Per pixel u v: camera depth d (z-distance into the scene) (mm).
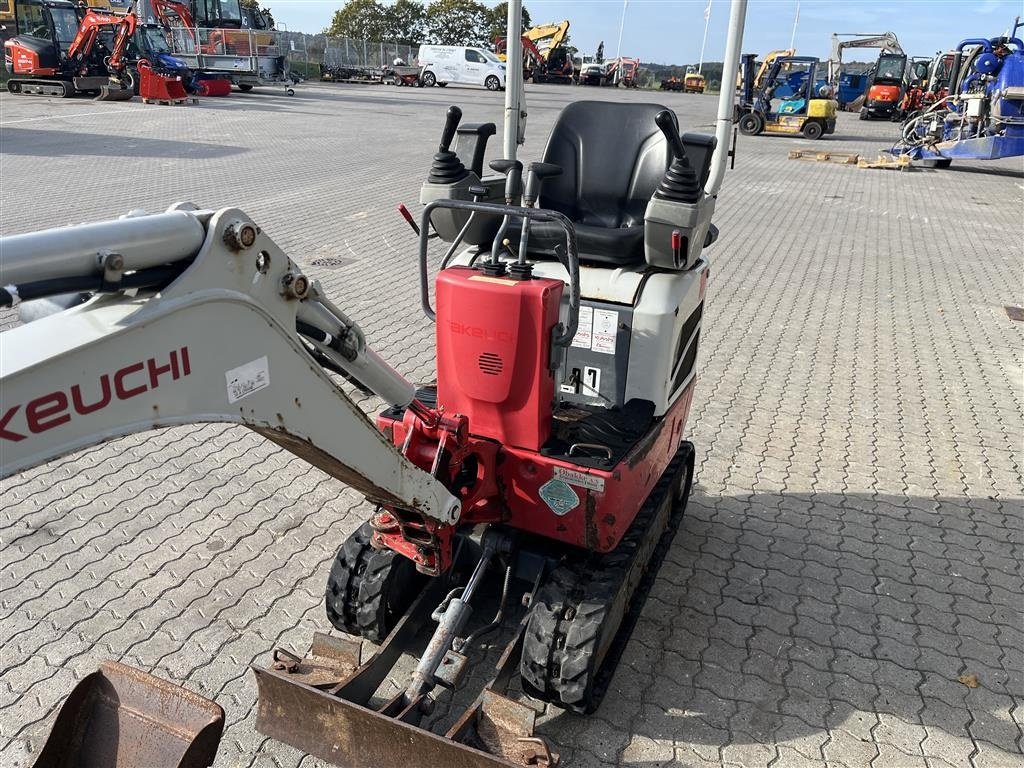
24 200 10695
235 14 30453
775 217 12586
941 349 7121
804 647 3484
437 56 38281
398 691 3125
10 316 6348
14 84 24000
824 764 2902
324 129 19922
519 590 3602
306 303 1975
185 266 1666
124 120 19609
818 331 7465
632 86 50156
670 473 3846
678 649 3443
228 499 4457
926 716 3141
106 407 1522
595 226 3619
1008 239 11516
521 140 4000
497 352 2793
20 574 3758
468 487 2906
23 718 2977
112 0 27969
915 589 3896
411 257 9180
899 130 28406
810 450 5242
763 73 24953
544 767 2441
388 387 2414
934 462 5137
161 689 2146
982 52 17656
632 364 3211
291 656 2715
